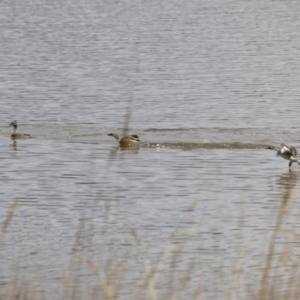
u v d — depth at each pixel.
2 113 69.56
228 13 145.38
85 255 35.91
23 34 118.88
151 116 68.19
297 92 77.69
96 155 56.03
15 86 80.75
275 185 48.59
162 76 86.38
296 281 29.47
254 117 67.56
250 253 36.28
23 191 46.88
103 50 103.88
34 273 33.69
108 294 27.25
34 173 51.16
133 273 33.62
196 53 101.44
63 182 48.84
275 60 96.44
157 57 98.62
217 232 39.38
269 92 77.81
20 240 38.25
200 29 123.81
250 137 61.50
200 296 30.36
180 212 42.69
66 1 164.75
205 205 44.09
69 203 44.31
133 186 47.91
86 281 32.44
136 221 41.00
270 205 44.16
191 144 59.25
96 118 67.56
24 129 64.31
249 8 152.88
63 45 108.00
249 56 99.44
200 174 51.03
